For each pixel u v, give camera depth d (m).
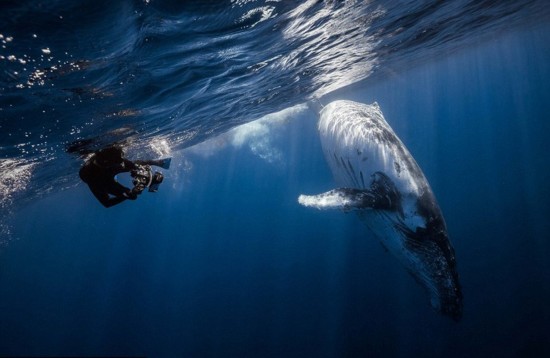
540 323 12.66
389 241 6.95
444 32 12.61
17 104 5.02
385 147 6.54
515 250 18.72
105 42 3.90
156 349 26.52
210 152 33.50
